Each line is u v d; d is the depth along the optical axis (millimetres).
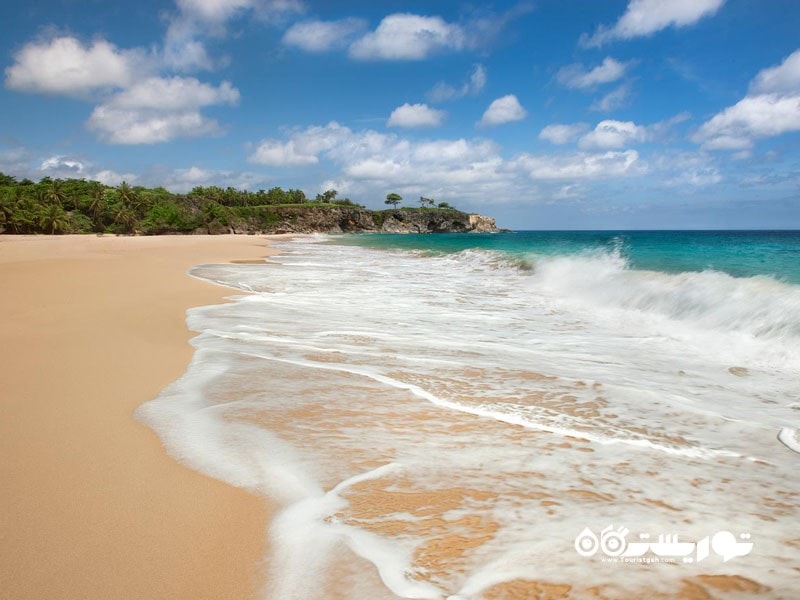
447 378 5746
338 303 11438
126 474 3436
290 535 2768
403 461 3664
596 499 3146
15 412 4523
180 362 6258
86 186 109938
